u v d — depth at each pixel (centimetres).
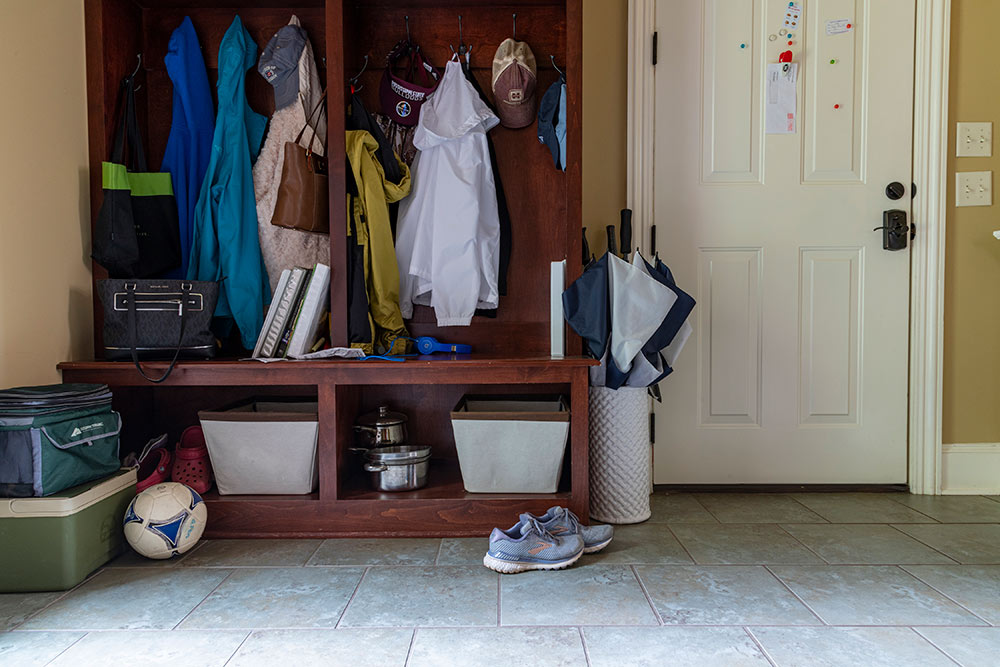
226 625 135
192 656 122
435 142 216
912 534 189
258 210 218
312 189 211
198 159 218
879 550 177
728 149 233
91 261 207
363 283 209
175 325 191
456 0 224
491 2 227
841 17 230
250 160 219
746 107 232
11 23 171
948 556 172
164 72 228
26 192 177
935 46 228
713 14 230
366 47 232
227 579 159
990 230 233
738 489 235
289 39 216
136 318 189
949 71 230
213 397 231
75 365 185
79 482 162
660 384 235
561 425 190
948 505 218
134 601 147
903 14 229
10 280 170
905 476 234
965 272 234
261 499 191
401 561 171
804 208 233
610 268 194
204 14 228
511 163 233
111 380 187
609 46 232
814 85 231
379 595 150
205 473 198
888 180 233
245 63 221
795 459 235
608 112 233
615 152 234
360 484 206
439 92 221
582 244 218
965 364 235
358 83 232
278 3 225
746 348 235
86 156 204
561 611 141
